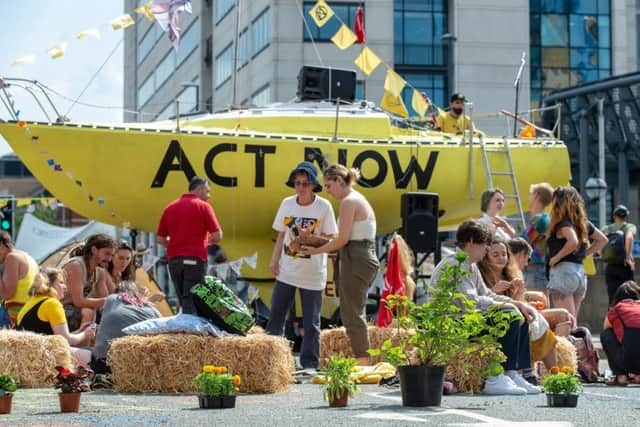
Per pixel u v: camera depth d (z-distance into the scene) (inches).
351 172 385.1
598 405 269.4
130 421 226.7
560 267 426.6
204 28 1551.4
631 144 1342.3
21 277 406.6
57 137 585.0
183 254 411.5
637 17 1620.3
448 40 1022.4
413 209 597.6
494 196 475.2
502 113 697.0
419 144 646.5
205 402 259.4
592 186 1074.1
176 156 599.2
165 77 1775.3
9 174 3405.5
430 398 261.9
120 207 604.1
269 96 1327.5
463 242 318.0
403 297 266.8
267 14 1336.1
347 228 376.8
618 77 1277.1
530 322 318.3
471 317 268.1
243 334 324.5
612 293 589.3
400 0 1414.9
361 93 1381.6
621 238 583.8
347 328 378.6
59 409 257.6
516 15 1434.5
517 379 311.7
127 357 310.0
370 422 222.4
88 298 392.5
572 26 1534.2
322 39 1338.6
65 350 333.4
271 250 641.0
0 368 323.0
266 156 612.4
